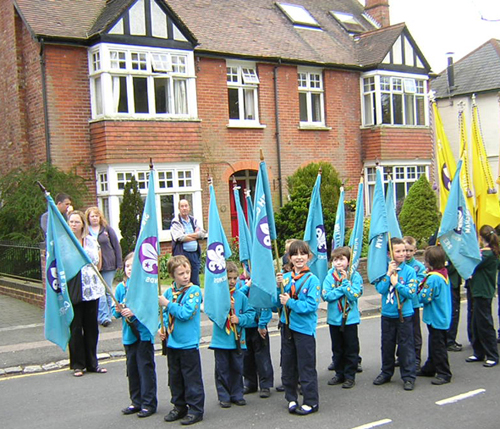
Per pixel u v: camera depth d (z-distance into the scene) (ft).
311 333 20.67
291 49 64.75
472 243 26.12
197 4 64.90
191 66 55.06
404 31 70.54
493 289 26.43
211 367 26.96
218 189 58.18
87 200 51.70
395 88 70.23
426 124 73.05
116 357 29.30
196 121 55.06
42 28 50.19
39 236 45.19
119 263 34.73
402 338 23.11
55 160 50.52
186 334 20.08
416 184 58.49
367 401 21.68
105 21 51.42
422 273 24.94
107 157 50.37
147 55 52.65
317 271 25.27
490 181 34.12
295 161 63.77
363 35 73.72
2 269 46.01
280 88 62.80
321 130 65.82
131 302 20.81
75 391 23.94
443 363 23.58
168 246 53.83
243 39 62.18
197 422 20.02
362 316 37.78
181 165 54.34
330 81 66.80
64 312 23.32
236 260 53.93
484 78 83.97
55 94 50.47
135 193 48.37
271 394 23.04
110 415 21.06
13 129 54.70
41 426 20.18
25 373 26.84
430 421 19.52
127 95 51.90
